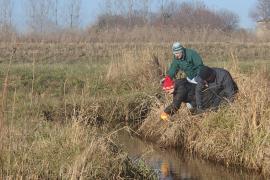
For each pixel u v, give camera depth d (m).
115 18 43.78
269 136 9.18
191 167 9.45
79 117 8.86
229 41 33.62
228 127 9.90
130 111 13.47
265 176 8.84
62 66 19.69
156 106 12.44
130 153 9.95
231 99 10.23
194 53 10.60
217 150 9.85
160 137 11.30
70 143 7.55
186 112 10.97
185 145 10.74
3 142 7.02
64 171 7.13
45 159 7.23
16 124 8.40
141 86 15.18
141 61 16.03
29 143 7.79
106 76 16.20
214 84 10.28
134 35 30.33
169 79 10.48
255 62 20.58
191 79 10.68
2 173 6.77
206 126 10.31
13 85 15.08
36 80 16.28
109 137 8.39
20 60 24.19
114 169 7.67
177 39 30.66
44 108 12.49
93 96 14.34
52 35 31.12
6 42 26.84
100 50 27.86
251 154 9.25
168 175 8.91
